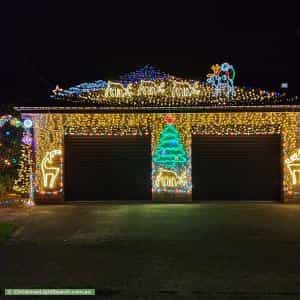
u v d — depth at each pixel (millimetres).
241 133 17859
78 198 18125
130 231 13492
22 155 18062
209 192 18016
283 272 9805
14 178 18578
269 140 17922
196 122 17781
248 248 11703
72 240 12633
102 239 12688
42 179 17859
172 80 17734
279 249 11609
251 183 18000
